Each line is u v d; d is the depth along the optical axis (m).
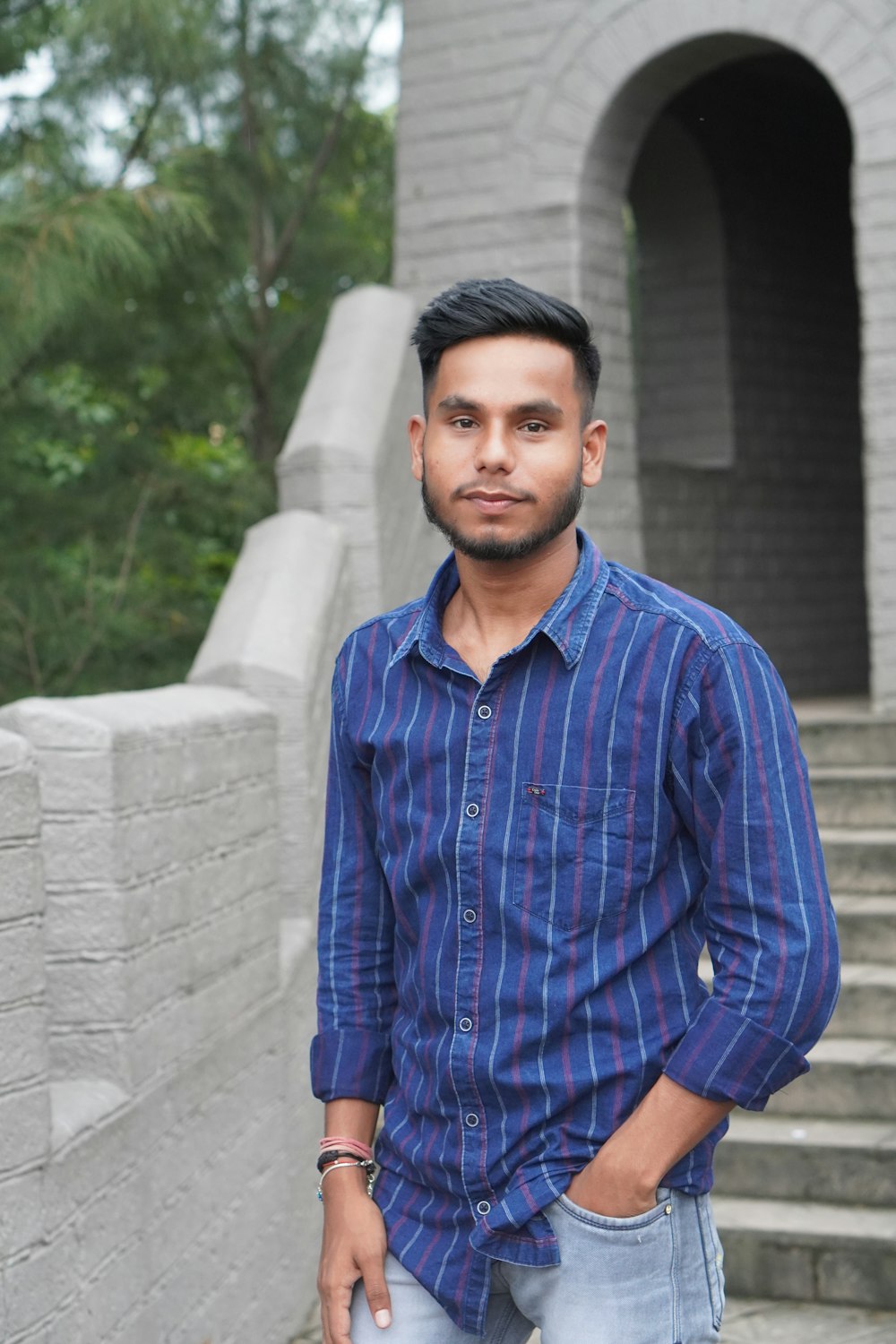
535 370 1.75
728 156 7.27
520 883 1.74
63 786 2.70
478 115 6.18
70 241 4.54
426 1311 1.84
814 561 7.72
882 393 5.52
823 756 5.23
